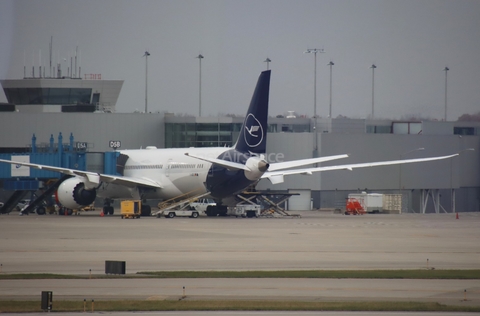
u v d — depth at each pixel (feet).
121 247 519.19
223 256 464.24
